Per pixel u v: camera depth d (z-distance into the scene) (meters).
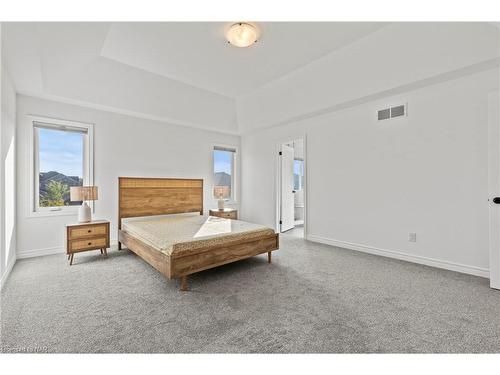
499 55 2.35
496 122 2.43
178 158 5.00
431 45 2.59
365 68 3.13
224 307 2.03
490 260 2.43
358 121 3.88
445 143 3.00
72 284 2.50
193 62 3.41
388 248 3.54
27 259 3.31
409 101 3.29
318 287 2.44
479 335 1.64
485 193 2.72
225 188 5.25
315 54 3.20
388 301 2.13
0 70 2.30
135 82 3.76
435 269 2.99
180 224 3.62
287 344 1.56
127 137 4.33
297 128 4.85
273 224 5.40
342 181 4.12
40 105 3.51
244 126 5.40
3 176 2.55
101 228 3.42
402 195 3.39
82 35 2.46
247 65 3.50
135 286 2.46
